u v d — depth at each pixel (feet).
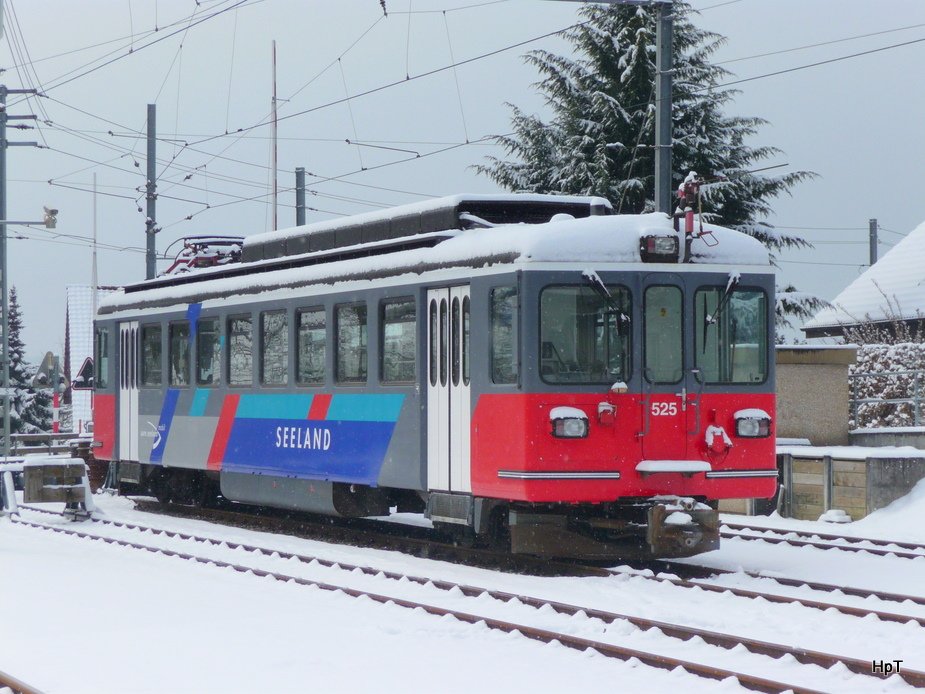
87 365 140.15
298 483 57.98
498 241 45.14
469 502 46.60
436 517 48.52
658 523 42.88
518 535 44.68
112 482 81.87
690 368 44.75
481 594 39.17
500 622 33.63
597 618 34.99
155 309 70.79
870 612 35.42
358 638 32.94
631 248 44.39
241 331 62.34
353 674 28.78
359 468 52.80
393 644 32.14
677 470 43.75
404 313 50.21
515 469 43.47
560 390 43.37
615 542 44.98
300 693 27.14
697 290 45.11
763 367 46.01
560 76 108.68
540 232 43.83
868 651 31.35
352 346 53.57
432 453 48.73
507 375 44.24
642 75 106.83
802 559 49.21
